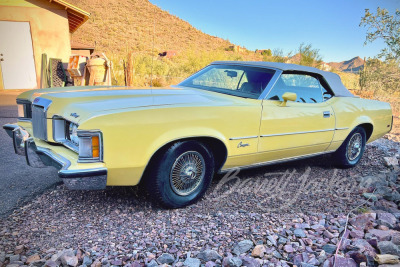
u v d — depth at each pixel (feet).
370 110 16.46
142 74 50.55
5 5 37.91
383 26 30.55
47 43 40.22
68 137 9.86
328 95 14.94
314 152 14.56
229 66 14.07
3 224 8.94
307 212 10.88
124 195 11.27
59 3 39.60
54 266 7.09
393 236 8.79
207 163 10.78
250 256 8.02
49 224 9.09
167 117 9.51
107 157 8.77
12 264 7.04
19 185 11.78
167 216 9.96
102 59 25.90
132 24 168.96
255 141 11.68
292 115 12.59
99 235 8.64
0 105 28.60
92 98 9.96
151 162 9.76
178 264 7.47
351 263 7.66
